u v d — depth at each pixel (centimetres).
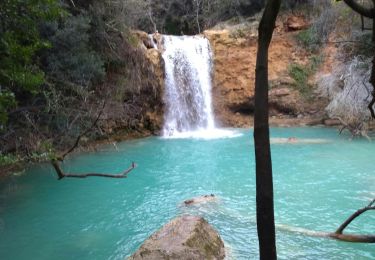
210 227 620
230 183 1003
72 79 1341
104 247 654
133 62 1731
